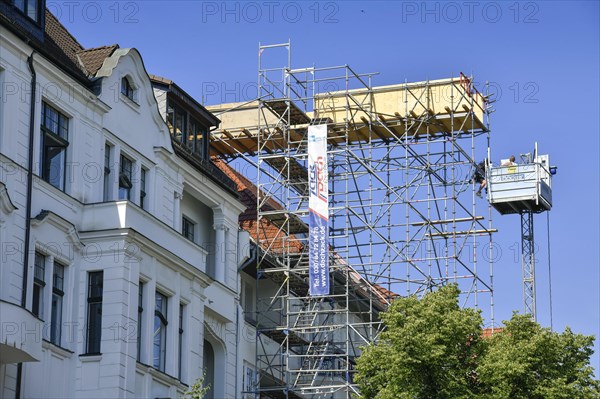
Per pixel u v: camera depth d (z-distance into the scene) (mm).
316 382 67625
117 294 45938
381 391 50750
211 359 57719
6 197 42031
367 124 71688
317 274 64312
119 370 45281
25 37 44094
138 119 51406
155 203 52156
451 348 51031
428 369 50562
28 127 44281
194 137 57469
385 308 73312
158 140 52906
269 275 64875
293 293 67500
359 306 69688
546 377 51344
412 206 69625
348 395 64438
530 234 77938
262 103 68375
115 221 46594
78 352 45594
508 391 50562
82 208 46969
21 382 42500
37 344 41406
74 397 45281
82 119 47625
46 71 45594
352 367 70438
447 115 71000
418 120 71312
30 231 43656
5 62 43438
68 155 46844
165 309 50219
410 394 50000
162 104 55125
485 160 73500
